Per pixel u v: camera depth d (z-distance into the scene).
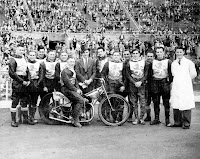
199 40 34.66
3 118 8.60
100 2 42.56
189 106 7.51
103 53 8.89
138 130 7.36
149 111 8.49
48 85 8.20
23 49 7.97
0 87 12.20
